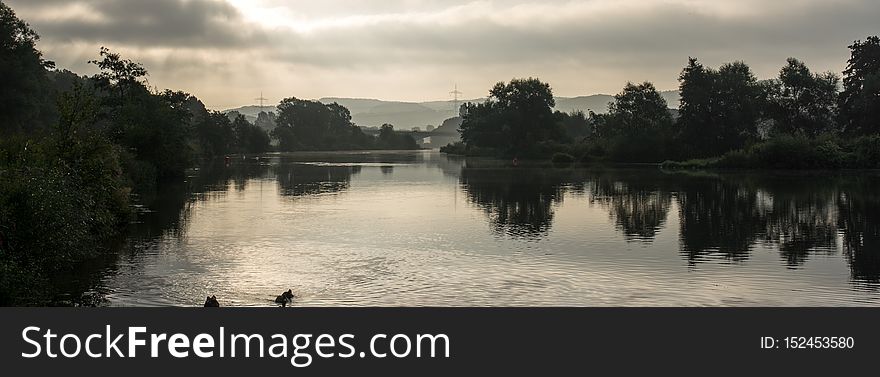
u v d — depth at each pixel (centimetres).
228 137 18850
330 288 2555
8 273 2245
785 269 2928
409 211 5112
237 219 4578
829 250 3394
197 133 16475
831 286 2619
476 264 3017
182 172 9019
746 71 13850
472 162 14838
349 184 8000
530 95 17188
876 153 11062
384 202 5812
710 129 13500
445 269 2905
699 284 2647
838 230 4094
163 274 2794
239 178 9031
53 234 2605
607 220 4581
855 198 6094
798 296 2466
